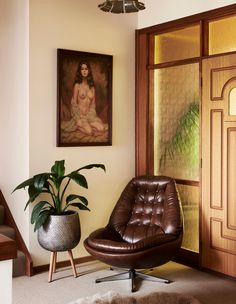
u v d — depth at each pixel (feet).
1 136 14.99
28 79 13.30
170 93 14.97
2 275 3.87
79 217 14.40
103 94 14.92
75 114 14.25
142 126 15.72
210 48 13.60
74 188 14.32
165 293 6.81
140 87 15.72
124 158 15.66
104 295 6.72
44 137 13.69
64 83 13.94
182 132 14.60
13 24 14.01
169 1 14.53
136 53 15.79
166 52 15.10
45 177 12.39
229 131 12.87
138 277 12.98
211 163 13.42
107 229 13.33
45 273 13.52
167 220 12.72
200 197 13.80
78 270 13.83
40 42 13.46
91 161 14.78
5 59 14.58
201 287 12.33
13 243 3.87
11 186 14.48
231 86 12.76
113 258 11.65
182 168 14.65
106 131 15.06
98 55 14.71
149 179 13.97
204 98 13.58
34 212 12.63
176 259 14.75
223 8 12.79
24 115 13.58
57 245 12.48
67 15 13.99
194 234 14.28
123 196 14.17
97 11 14.73
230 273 12.94
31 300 11.33
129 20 15.60
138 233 13.16
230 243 12.92
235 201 12.76
